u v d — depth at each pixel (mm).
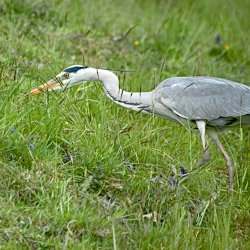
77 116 12508
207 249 10734
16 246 9609
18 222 10031
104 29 18422
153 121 12977
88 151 11758
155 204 11164
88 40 17219
